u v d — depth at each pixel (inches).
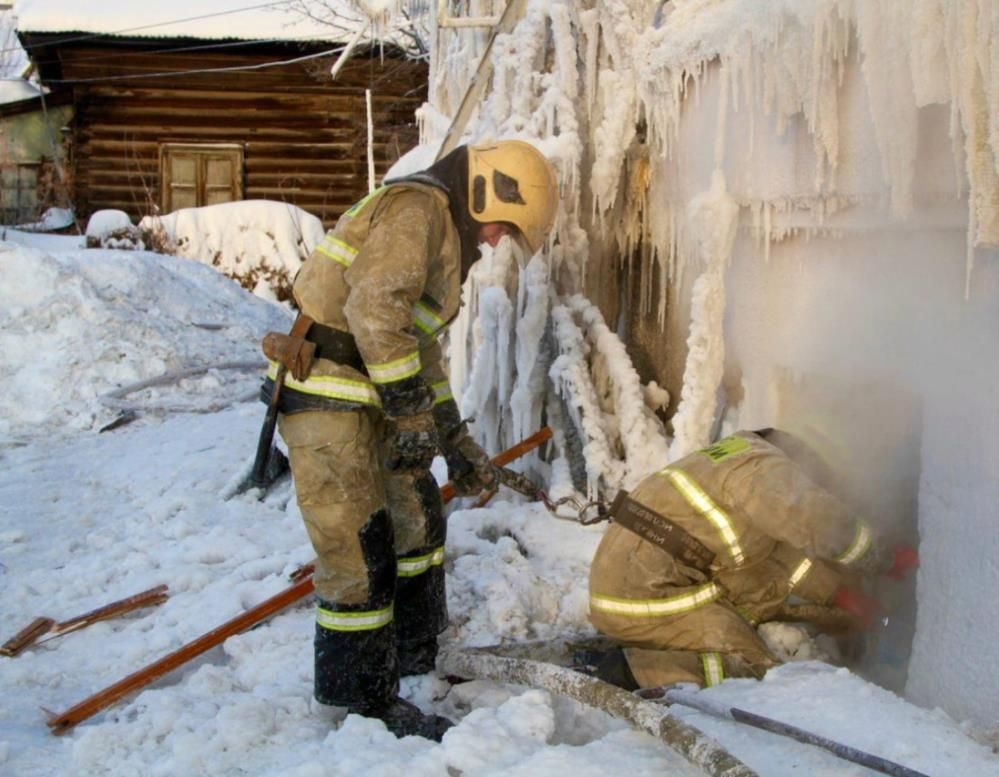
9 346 355.6
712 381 169.2
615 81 195.2
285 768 114.0
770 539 137.0
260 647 150.3
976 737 106.7
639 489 139.0
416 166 251.0
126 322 374.0
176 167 800.3
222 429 300.4
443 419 139.6
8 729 132.3
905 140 117.6
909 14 110.9
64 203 807.7
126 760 120.3
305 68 782.5
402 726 123.8
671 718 106.0
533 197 131.1
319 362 124.6
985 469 114.4
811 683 117.0
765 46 147.9
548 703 119.9
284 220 684.7
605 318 215.5
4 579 192.2
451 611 156.4
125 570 193.3
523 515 188.7
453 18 235.5
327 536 124.1
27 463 278.4
